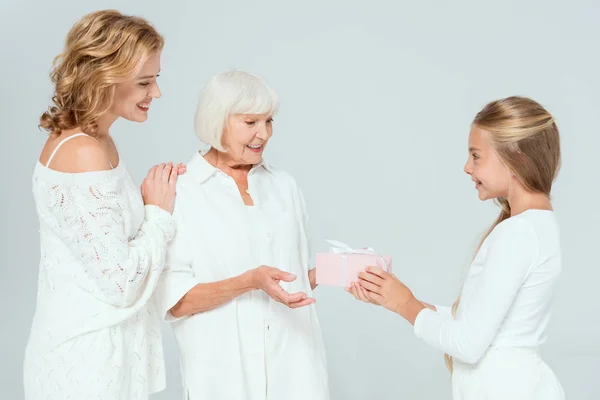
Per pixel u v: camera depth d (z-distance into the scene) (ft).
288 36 14.67
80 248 5.89
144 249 6.08
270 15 14.58
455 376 5.95
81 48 5.94
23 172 13.67
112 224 5.90
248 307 6.72
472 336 5.49
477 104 15.01
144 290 6.19
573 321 13.23
